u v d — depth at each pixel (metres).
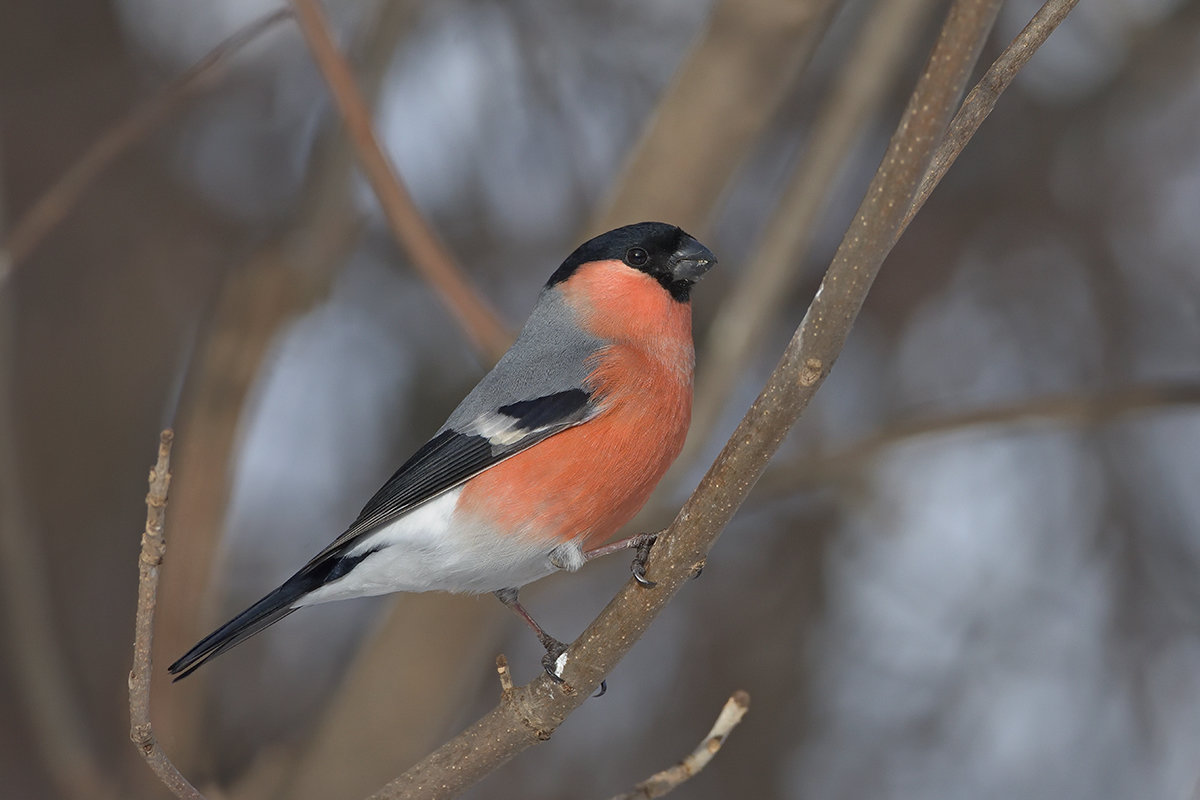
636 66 13.22
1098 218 12.95
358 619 12.54
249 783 9.80
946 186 13.14
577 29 13.22
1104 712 11.85
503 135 13.08
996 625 12.27
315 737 9.74
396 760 9.52
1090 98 13.04
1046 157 13.03
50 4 13.09
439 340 13.10
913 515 12.83
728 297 11.24
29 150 12.76
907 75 12.78
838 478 11.18
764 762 11.92
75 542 12.47
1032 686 12.03
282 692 12.13
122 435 12.77
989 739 11.84
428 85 13.08
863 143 12.89
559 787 11.88
